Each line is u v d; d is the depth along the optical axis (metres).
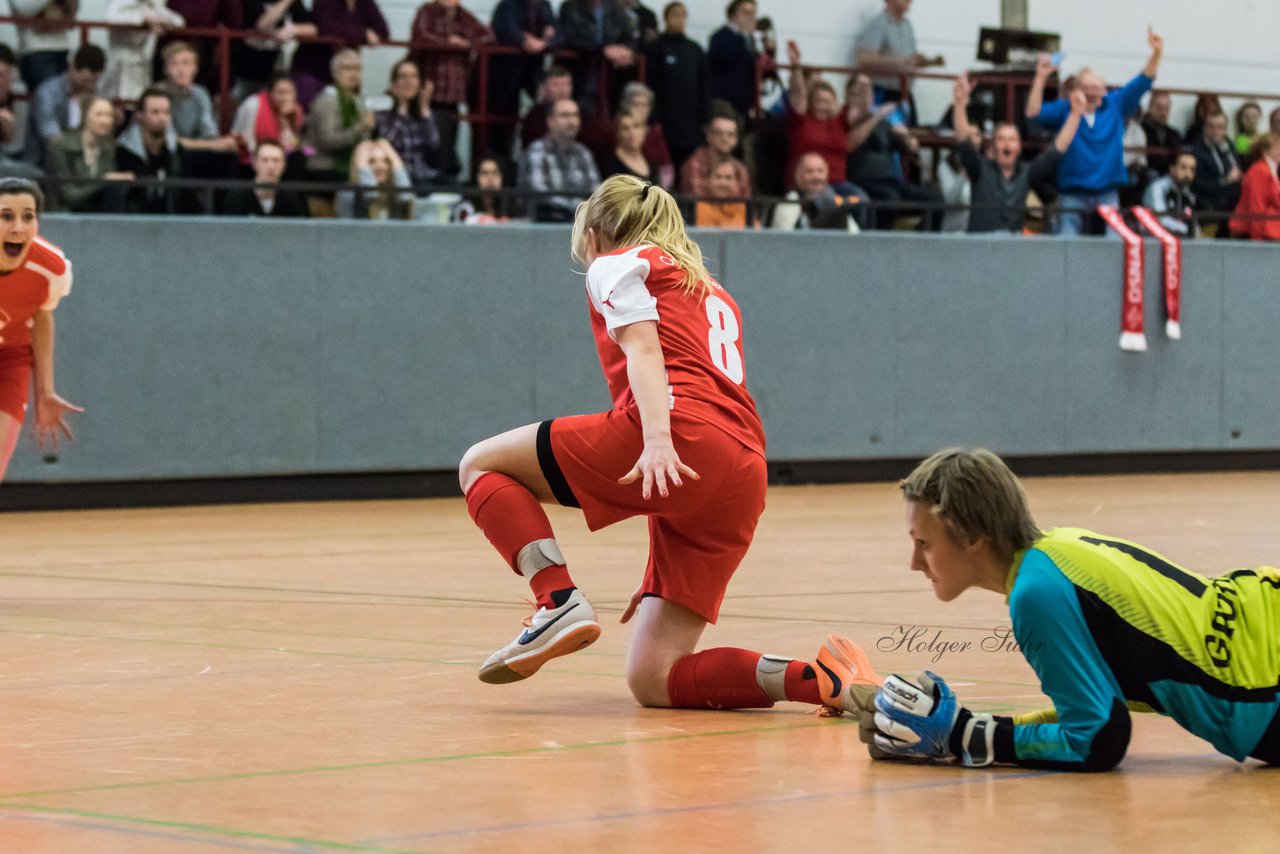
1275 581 4.57
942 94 22.67
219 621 8.19
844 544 12.30
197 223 16.58
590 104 19.14
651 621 5.77
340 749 4.95
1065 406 20.75
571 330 18.23
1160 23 24.36
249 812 4.08
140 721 5.42
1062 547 4.52
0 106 16.73
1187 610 4.46
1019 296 20.42
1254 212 22.20
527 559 5.60
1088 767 4.50
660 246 5.75
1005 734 4.58
